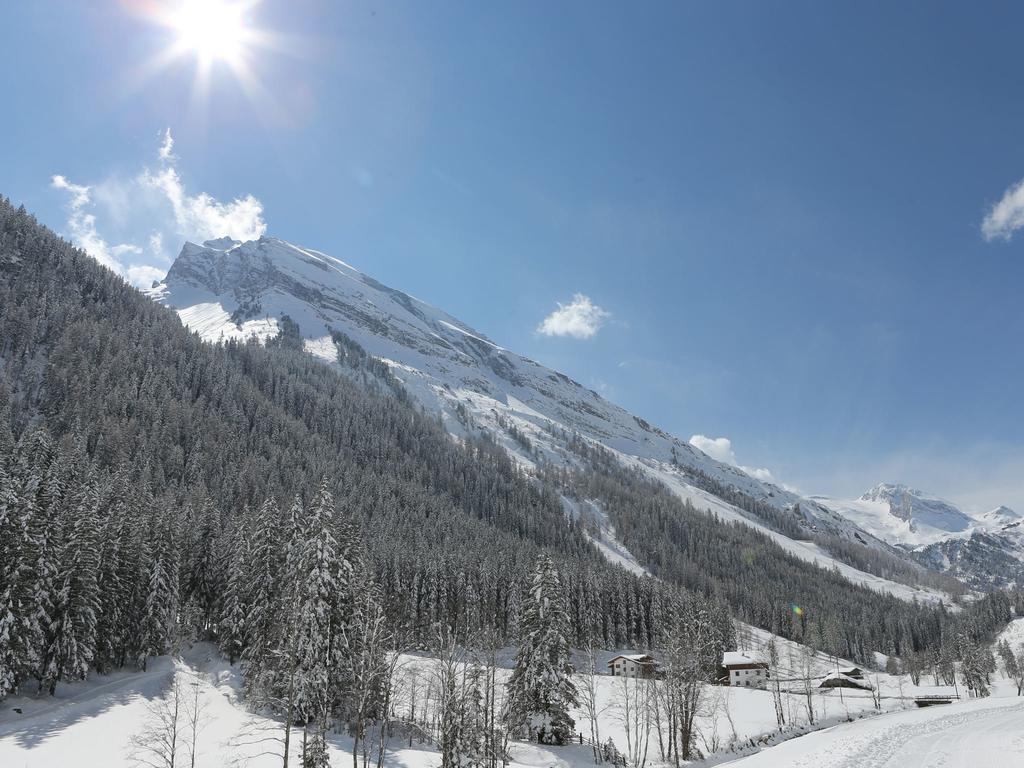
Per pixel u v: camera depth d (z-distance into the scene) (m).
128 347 178.12
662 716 68.12
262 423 186.75
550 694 56.47
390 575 107.62
